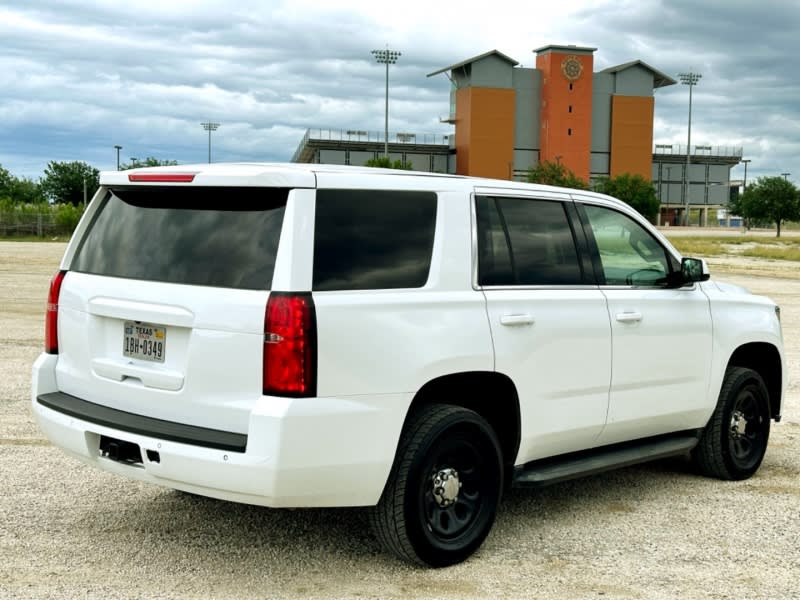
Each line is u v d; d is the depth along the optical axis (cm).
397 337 422
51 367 485
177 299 415
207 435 399
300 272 396
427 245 449
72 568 442
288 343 387
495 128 12206
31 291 1855
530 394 489
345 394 404
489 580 439
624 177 11675
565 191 541
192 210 432
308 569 447
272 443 383
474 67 12112
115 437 425
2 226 5569
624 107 12850
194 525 510
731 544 502
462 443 453
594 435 537
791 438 769
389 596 415
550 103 12225
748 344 653
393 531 433
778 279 2812
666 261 599
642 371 558
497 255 484
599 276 543
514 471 496
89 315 457
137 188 453
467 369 452
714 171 14762
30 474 601
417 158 12769
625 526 530
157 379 421
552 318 500
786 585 442
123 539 484
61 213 5700
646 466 678
